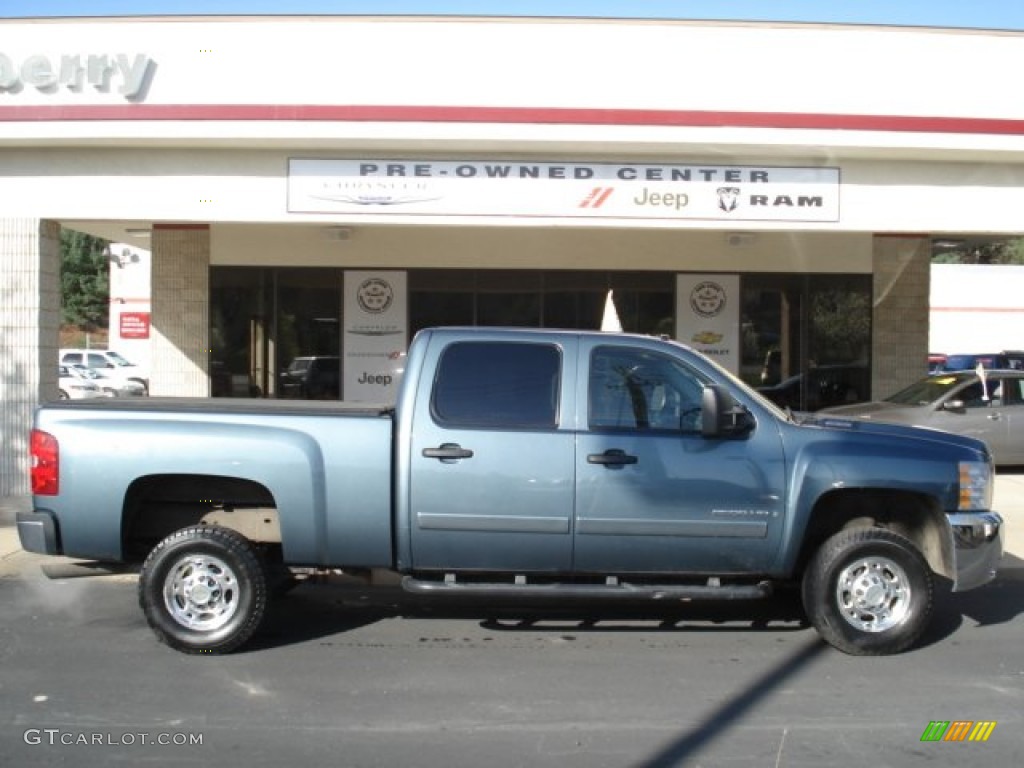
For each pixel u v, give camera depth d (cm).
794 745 486
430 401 622
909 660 629
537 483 613
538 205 1166
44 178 1139
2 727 504
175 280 1519
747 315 1546
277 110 1121
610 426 620
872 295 1543
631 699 552
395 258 1534
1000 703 548
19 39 1105
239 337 1532
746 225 1173
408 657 632
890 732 504
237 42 1123
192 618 631
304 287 1536
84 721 513
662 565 624
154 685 571
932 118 1138
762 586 629
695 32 1136
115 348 3412
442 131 1130
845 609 634
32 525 620
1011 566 889
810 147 1141
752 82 1140
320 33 1127
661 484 613
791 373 1547
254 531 662
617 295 1545
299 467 615
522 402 624
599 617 734
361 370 1541
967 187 1176
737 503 616
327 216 1160
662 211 1171
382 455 616
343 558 625
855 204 1173
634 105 1137
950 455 634
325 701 546
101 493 618
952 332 3816
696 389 632
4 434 1105
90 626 699
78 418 626
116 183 1144
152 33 1116
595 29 1137
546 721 518
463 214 1165
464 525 614
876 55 1139
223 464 617
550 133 1131
